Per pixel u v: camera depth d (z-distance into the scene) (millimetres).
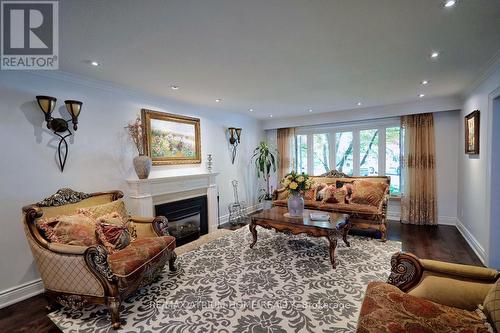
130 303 2182
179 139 4062
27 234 2082
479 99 3139
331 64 2557
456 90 3670
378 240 3666
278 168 6254
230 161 5293
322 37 1983
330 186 4484
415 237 3805
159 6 1524
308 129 5922
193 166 4352
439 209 4520
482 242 2994
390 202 4934
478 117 3146
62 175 2676
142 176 3307
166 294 2307
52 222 2156
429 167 4457
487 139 2826
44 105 2467
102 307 2176
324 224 2951
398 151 4891
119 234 2361
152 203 3465
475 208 3297
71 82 2750
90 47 2068
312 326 1832
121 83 3061
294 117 5793
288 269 2748
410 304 1313
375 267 2762
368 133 5203
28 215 2092
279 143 6227
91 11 1566
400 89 3557
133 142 3410
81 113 2838
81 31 1812
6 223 2285
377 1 1521
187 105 4266
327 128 5680
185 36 1923
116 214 2574
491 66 2594
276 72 2762
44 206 2285
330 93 3730
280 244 3539
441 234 3924
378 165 5105
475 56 2393
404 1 1524
